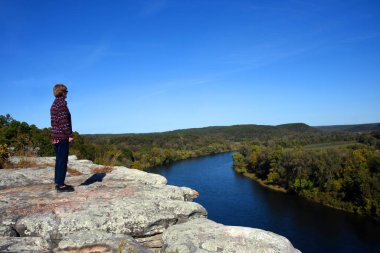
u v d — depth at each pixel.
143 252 5.62
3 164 12.05
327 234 43.69
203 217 7.93
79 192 8.31
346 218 51.06
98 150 39.88
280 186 75.12
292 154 79.50
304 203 60.72
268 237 6.12
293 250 5.98
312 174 70.00
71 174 11.34
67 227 6.36
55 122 8.05
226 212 52.22
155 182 10.62
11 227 6.18
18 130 26.36
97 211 6.93
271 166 84.25
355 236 42.94
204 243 5.93
